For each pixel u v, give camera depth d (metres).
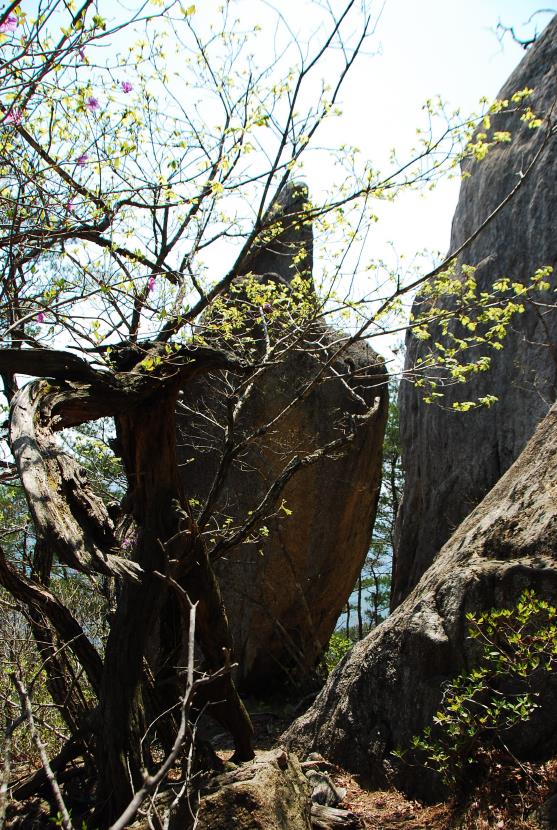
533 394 10.74
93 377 4.01
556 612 4.78
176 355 4.54
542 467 5.96
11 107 3.91
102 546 3.25
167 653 4.86
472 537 5.97
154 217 5.50
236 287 6.98
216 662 5.01
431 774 5.20
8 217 4.61
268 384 10.06
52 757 5.72
